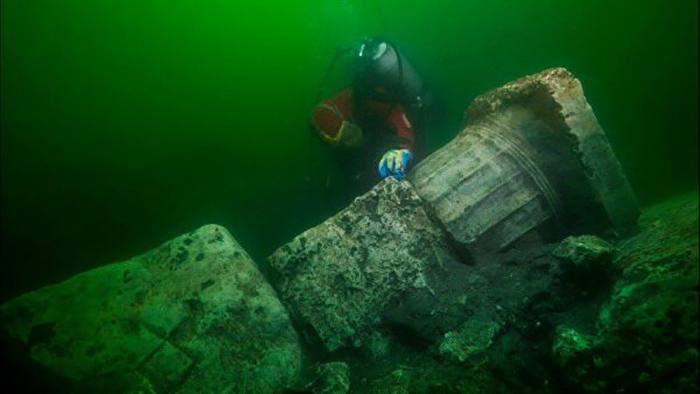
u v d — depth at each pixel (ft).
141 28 28.48
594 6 13.62
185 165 24.34
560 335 5.41
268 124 24.14
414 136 11.03
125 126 28.43
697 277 4.58
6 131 28.32
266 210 20.92
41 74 30.37
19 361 6.24
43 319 6.43
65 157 27.40
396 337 7.13
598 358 4.86
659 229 6.60
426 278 7.22
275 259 7.47
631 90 14.40
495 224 7.66
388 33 17.24
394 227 7.36
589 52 14.32
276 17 22.67
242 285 7.07
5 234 24.03
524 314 6.49
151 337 6.46
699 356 4.23
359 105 10.66
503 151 7.99
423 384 5.88
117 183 25.81
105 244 23.35
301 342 7.47
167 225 23.40
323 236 7.41
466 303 6.94
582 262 6.19
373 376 6.52
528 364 5.85
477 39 15.69
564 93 7.29
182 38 27.86
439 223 7.63
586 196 7.55
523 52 15.15
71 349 6.23
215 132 25.13
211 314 6.73
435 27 16.14
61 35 29.73
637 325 4.69
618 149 15.07
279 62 23.88
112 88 29.55
